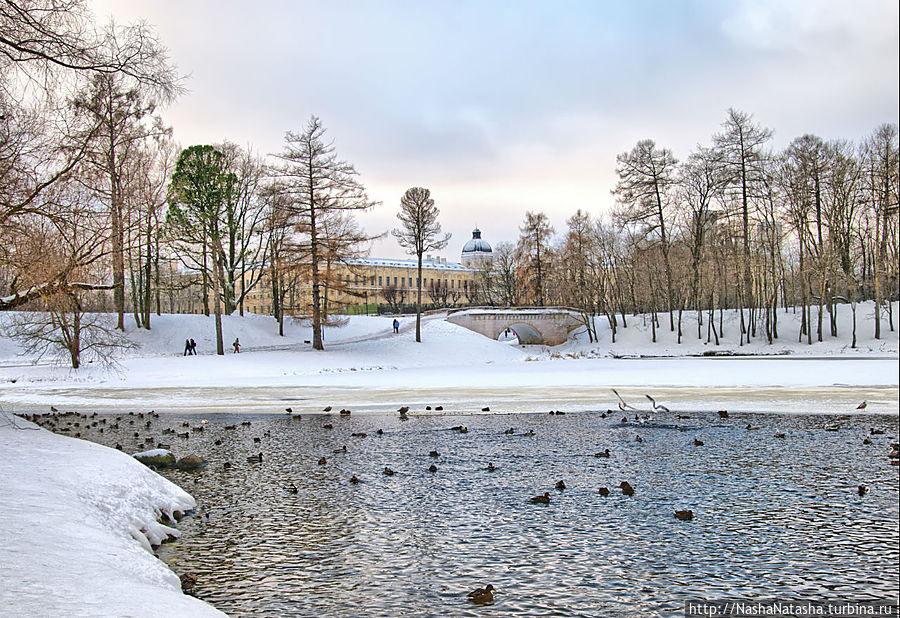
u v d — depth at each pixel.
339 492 14.38
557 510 13.01
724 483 14.98
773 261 65.75
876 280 62.59
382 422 24.45
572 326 79.25
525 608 8.66
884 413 24.62
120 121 21.33
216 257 56.34
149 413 27.34
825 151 63.06
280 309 67.75
